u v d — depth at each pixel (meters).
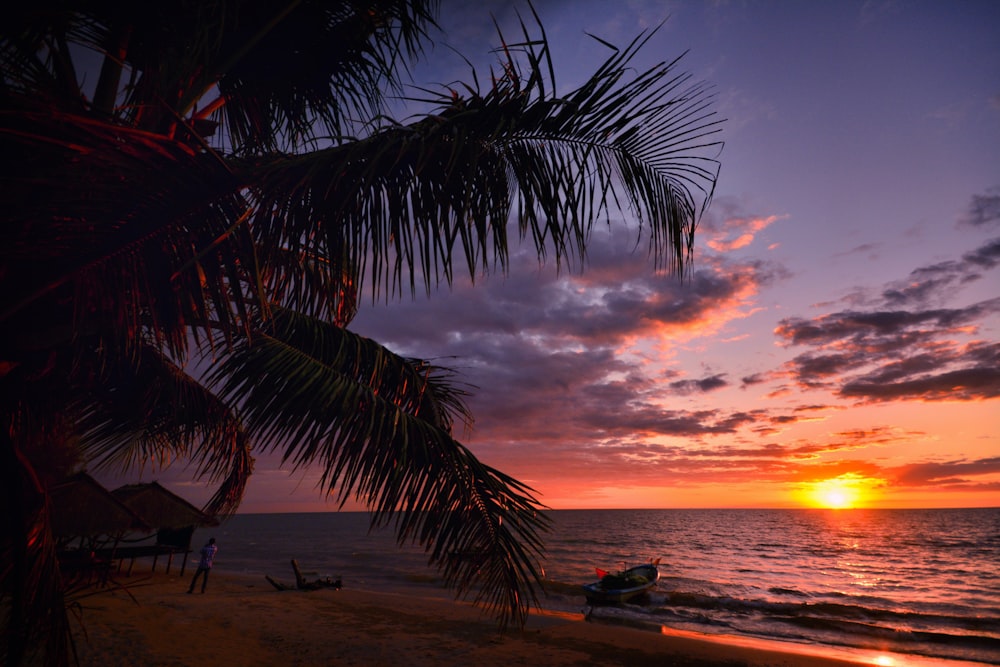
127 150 2.36
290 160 2.78
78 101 2.26
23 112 2.05
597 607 21.89
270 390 3.62
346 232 2.92
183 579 21.81
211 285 2.92
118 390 4.93
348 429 3.49
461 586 3.66
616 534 94.69
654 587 30.62
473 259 2.83
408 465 3.55
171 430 5.65
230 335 3.06
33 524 2.91
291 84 4.29
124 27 3.26
